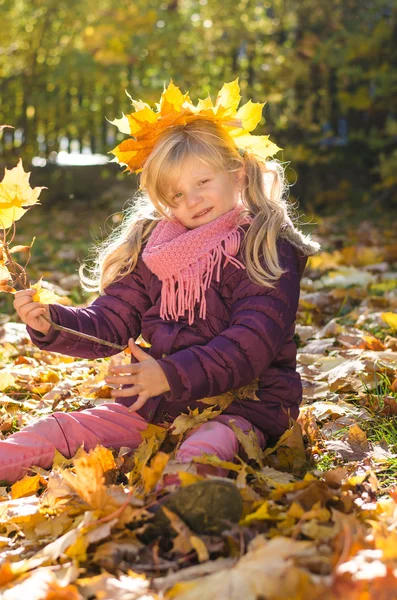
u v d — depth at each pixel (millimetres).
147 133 2355
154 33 7812
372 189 8039
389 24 7789
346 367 3082
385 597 1396
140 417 2395
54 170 8992
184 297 2287
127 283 2455
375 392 2906
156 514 1768
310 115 8102
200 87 8367
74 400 2969
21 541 1887
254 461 2244
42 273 5414
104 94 8664
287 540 1571
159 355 2303
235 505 1728
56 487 2055
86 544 1688
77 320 2352
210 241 2289
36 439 2311
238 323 2156
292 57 7957
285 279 2232
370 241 6301
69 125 8812
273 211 2332
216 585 1445
